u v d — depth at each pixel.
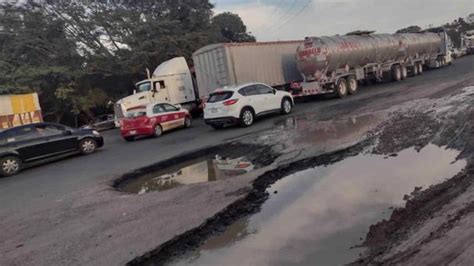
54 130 14.82
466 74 22.50
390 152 8.50
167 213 6.63
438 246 4.14
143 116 17.41
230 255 4.94
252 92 16.53
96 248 5.58
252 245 5.12
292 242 5.02
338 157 8.78
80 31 35.41
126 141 18.19
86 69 34.62
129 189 9.19
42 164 14.80
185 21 37.16
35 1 34.81
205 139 14.54
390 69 26.59
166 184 9.09
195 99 25.33
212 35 37.59
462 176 6.18
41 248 5.87
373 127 11.20
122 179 10.24
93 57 34.72
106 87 35.91
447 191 5.71
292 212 6.04
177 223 6.09
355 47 22.47
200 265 4.81
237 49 21.16
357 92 22.86
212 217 6.16
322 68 20.84
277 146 11.01
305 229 5.35
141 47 32.44
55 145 14.62
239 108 15.76
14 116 26.86
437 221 4.76
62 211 7.68
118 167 11.72
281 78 23.58
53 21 34.25
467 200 5.19
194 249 5.26
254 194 7.06
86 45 35.56
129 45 33.69
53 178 11.59
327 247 4.71
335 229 5.18
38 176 12.39
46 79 32.75
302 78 23.70
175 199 7.40
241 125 16.05
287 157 9.37
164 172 10.52
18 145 13.64
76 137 15.33
